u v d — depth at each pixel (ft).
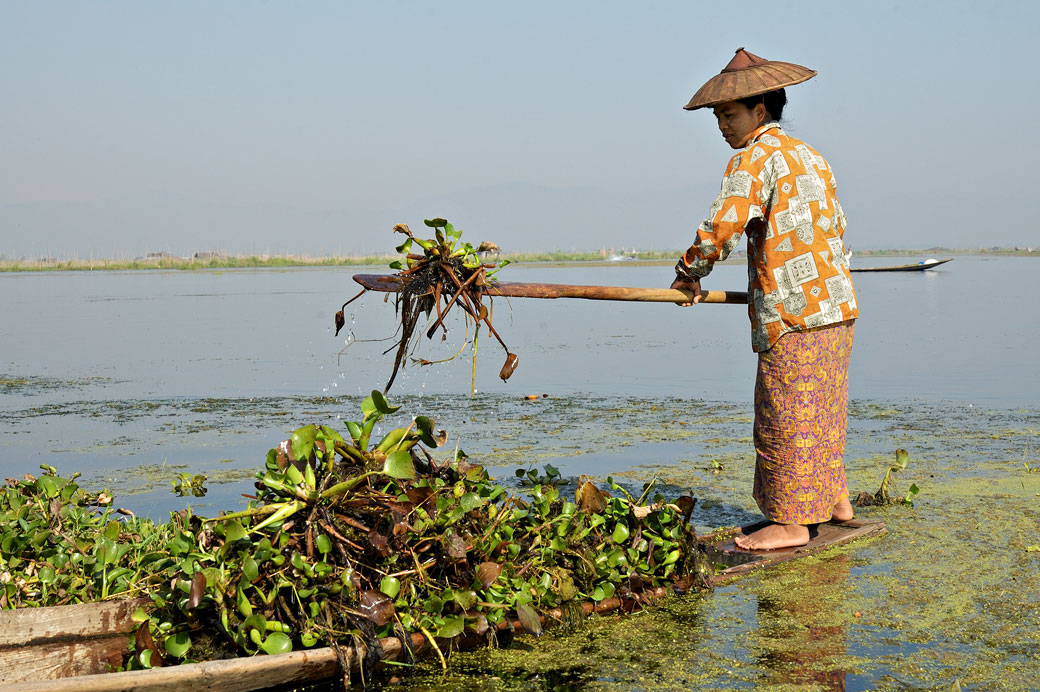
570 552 13.67
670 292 16.26
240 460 23.49
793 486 16.03
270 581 11.74
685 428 27.45
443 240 14.24
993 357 44.42
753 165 15.80
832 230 16.01
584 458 23.43
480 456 23.67
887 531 17.04
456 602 12.08
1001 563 15.08
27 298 107.65
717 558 16.05
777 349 15.90
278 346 53.21
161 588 12.19
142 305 92.63
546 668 11.79
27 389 36.32
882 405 31.27
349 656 11.22
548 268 200.34
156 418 29.76
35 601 12.57
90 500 19.13
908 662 11.55
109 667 11.32
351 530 12.35
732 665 11.68
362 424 13.20
